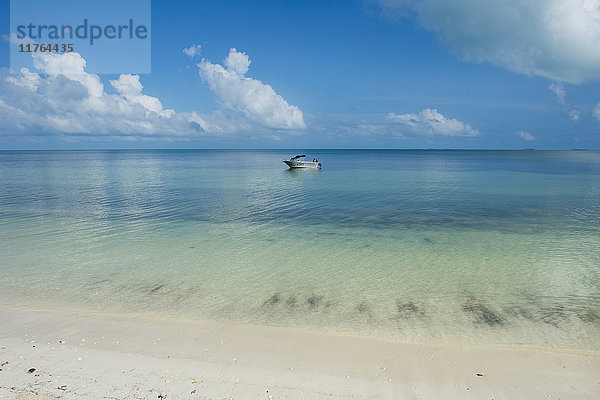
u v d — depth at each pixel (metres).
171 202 27.45
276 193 32.91
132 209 24.28
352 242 16.22
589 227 19.03
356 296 10.42
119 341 7.93
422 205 26.12
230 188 37.03
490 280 11.63
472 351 7.64
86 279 11.62
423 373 6.89
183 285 11.17
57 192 33.12
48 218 21.20
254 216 22.08
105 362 7.14
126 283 11.30
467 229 18.66
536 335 8.28
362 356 7.44
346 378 6.72
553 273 12.24
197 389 6.36
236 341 7.98
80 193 32.50
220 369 6.96
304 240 16.55
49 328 8.48
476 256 14.16
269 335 8.25
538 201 27.81
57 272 12.23
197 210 24.11
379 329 8.56
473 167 76.69
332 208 24.95
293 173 59.44
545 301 10.07
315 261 13.55
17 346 7.67
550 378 6.75
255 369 6.97
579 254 14.36
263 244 15.85
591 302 10.00
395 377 6.77
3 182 42.34
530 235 17.41
